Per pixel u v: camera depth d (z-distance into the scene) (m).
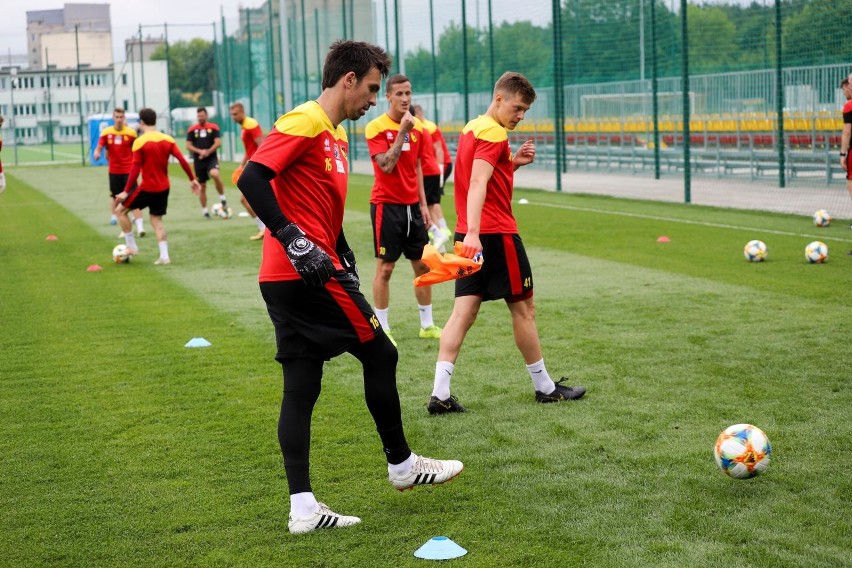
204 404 5.61
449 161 13.72
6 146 58.97
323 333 3.78
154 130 11.84
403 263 11.53
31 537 3.75
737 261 10.45
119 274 11.16
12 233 15.77
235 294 9.63
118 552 3.60
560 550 3.47
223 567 3.44
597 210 16.59
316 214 3.79
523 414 5.24
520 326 5.39
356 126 36.84
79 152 56.53
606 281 9.50
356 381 6.04
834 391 5.44
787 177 20.02
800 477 4.12
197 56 77.19
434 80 27.61
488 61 27.56
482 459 4.52
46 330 7.95
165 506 4.04
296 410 3.78
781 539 3.50
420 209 7.57
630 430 4.87
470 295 5.35
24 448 4.87
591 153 26.91
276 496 4.12
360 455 4.62
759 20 21.81
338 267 3.87
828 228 13.10
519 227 14.31
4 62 61.50
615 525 3.68
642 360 6.30
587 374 6.01
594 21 27.44
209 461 4.59
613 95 26.08
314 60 37.44
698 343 6.73
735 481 4.10
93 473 4.47
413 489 4.16
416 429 5.03
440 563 3.39
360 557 3.48
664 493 4.00
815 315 7.53
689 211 15.92
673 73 25.94
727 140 22.20
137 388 6.02
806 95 19.44
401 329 7.71
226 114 44.34
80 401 5.75
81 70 60.16
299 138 3.67
